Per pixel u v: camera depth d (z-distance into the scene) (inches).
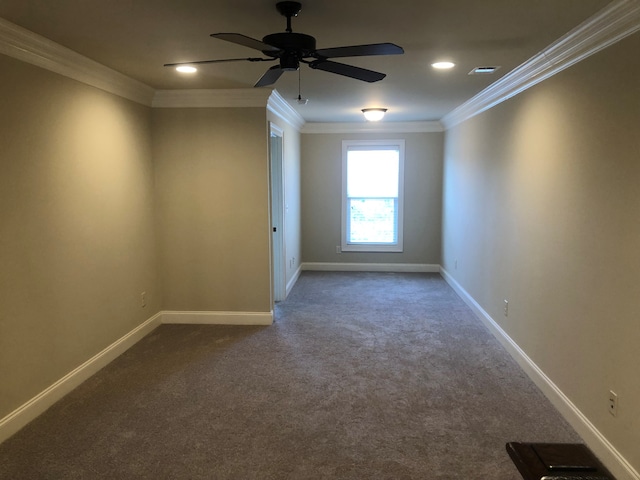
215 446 99.8
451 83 153.3
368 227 279.4
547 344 120.6
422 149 268.1
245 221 176.1
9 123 101.6
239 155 172.6
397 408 115.8
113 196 146.0
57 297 119.3
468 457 95.5
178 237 178.7
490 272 171.9
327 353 151.8
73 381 126.5
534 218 129.5
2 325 101.4
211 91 164.1
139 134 163.2
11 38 98.0
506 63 126.7
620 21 84.6
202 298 181.8
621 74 86.9
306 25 96.3
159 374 136.2
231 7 85.4
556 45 107.3
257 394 123.5
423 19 92.4
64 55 114.5
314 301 214.8
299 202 268.7
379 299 217.9
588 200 99.3
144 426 107.9
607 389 91.7
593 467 89.7
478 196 188.4
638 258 81.7
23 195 106.5
